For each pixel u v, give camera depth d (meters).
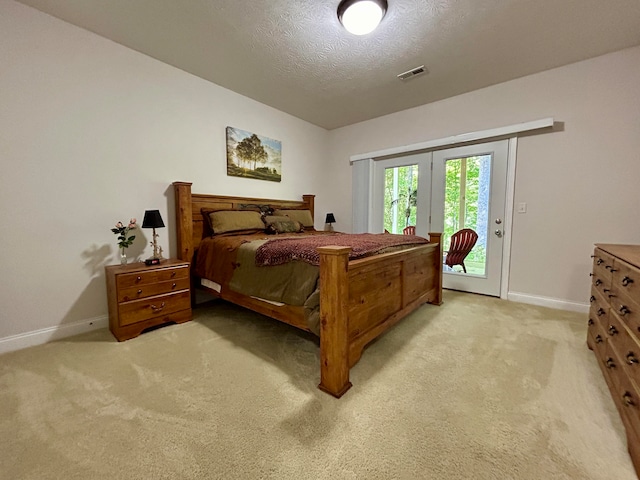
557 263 2.81
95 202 2.31
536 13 1.96
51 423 1.24
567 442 1.14
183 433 1.19
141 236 2.60
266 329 2.35
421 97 3.39
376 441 1.15
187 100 2.86
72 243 2.21
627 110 2.42
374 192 4.23
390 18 2.01
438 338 2.12
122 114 2.43
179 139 2.83
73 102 2.17
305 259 1.70
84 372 1.66
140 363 1.77
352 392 1.47
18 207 1.97
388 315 2.00
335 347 1.43
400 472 1.01
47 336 2.10
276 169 3.83
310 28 2.14
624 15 1.98
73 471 1.01
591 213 2.62
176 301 2.43
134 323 2.16
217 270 2.49
